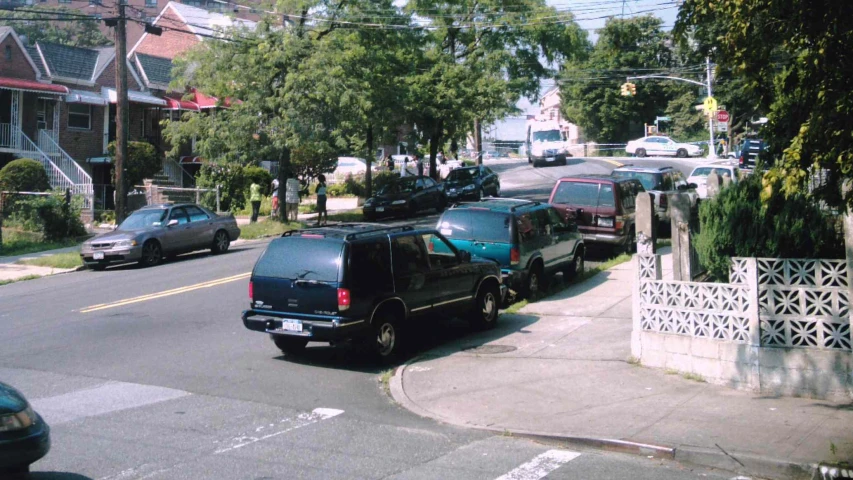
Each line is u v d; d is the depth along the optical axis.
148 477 6.85
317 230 11.50
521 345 12.05
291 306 11.02
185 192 36.59
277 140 27.92
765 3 8.42
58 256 22.97
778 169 7.48
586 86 70.25
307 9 29.41
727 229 9.64
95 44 80.12
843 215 8.80
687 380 9.66
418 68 39.25
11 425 5.91
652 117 71.81
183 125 28.77
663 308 10.11
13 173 30.86
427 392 9.78
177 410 9.00
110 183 39.16
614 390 9.39
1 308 15.91
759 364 9.08
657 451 7.38
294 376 10.69
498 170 54.69
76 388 9.91
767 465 6.93
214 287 17.64
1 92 34.84
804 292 8.88
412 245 11.97
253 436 8.08
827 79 8.09
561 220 16.91
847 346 8.70
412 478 6.86
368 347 11.18
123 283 18.69
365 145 39.38
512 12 42.16
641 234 10.62
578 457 7.45
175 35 52.91
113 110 40.38
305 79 27.44
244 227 29.41
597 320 13.33
